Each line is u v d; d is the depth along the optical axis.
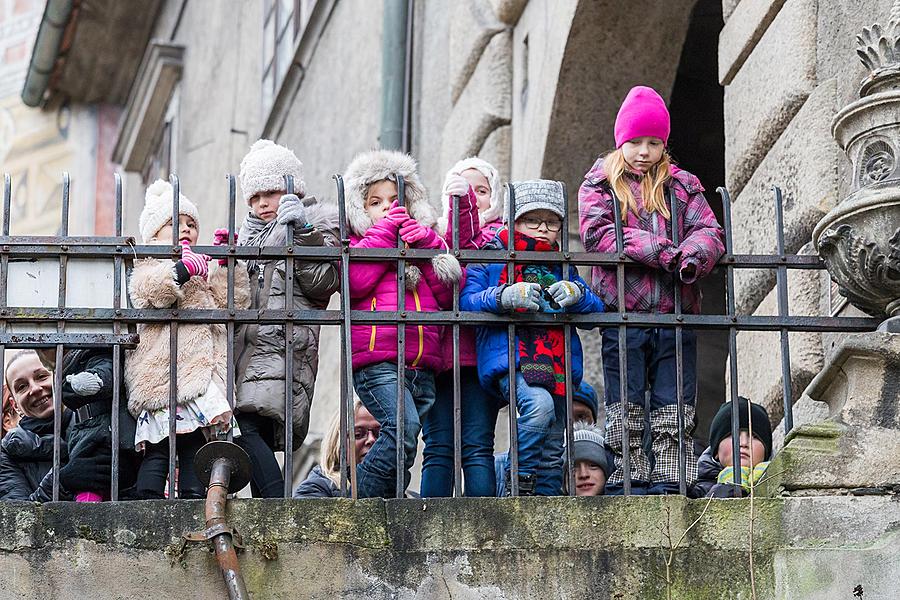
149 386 11.31
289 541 10.48
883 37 11.25
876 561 10.23
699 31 19.88
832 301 13.36
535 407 11.31
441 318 11.18
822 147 13.68
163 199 12.21
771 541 10.53
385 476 11.32
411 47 23.09
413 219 11.52
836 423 10.73
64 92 43.69
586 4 17.66
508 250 11.34
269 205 12.41
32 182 43.66
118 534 10.42
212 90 33.12
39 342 11.02
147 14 39.56
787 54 14.32
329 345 24.05
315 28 26.98
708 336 20.30
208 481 10.78
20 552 10.34
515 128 19.72
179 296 11.18
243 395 11.59
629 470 11.09
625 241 11.52
